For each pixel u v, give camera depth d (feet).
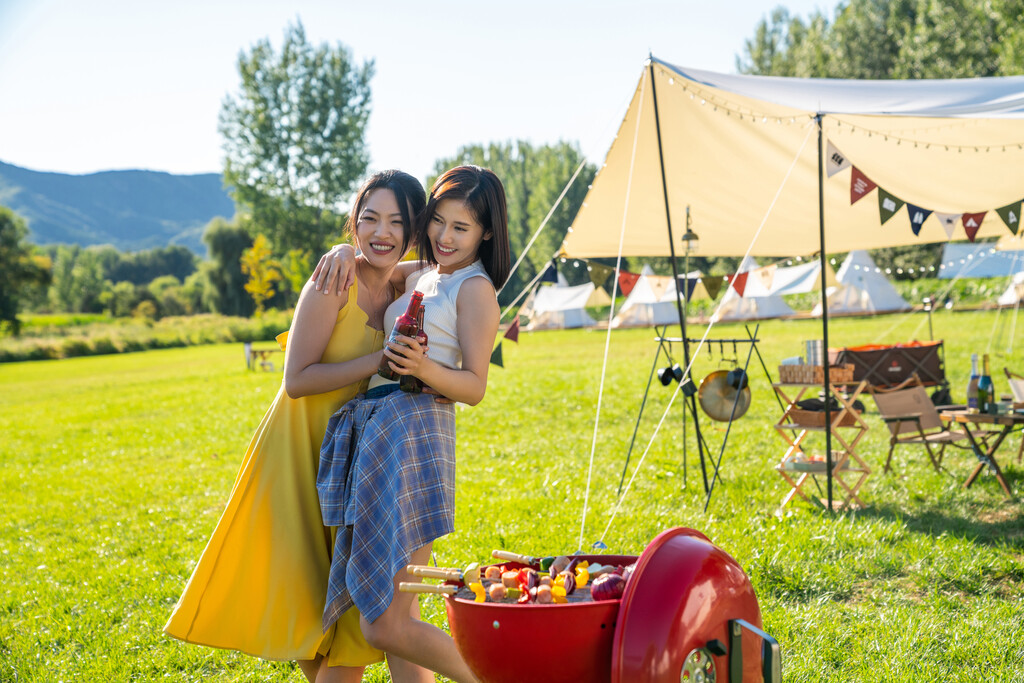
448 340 8.13
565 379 53.67
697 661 6.42
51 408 61.36
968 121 18.71
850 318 92.17
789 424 21.39
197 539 20.53
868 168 22.12
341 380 8.05
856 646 11.50
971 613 12.51
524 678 6.56
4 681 12.10
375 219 8.46
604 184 22.16
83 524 23.12
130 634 13.73
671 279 28.53
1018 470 21.90
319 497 8.20
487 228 8.34
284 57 171.73
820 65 136.26
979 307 84.84
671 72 18.84
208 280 258.16
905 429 25.12
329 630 8.36
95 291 311.88
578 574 7.41
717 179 22.71
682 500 20.84
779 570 14.64
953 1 110.93
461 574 7.18
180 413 50.70
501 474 25.72
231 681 11.91
